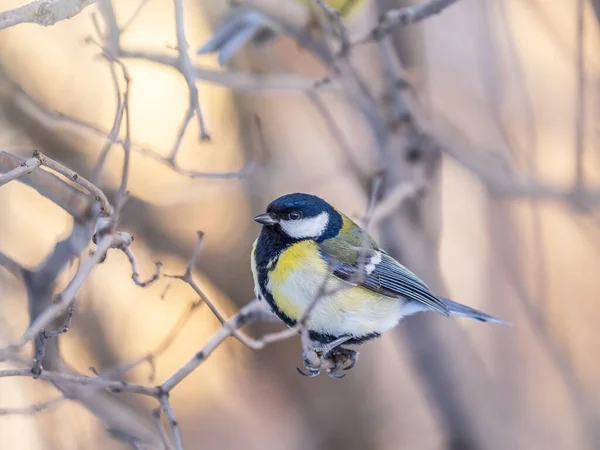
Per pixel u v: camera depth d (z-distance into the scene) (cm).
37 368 594
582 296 1479
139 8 765
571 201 1017
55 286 748
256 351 1293
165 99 1325
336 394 1322
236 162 1293
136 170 1191
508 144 1127
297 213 839
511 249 1212
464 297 1504
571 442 1320
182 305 1333
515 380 1386
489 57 1127
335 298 818
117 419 910
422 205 1059
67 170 548
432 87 1340
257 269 842
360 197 1391
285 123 1338
